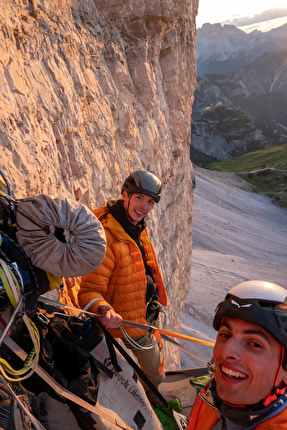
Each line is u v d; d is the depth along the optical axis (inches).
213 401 50.9
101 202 180.7
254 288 44.0
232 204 4146.2
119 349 83.2
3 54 109.2
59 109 139.6
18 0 124.6
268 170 5423.2
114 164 200.7
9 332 56.7
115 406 82.4
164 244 338.0
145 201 103.9
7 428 48.3
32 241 57.2
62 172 141.4
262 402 43.3
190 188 434.0
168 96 311.0
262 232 3469.5
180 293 427.8
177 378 135.2
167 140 311.3
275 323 41.0
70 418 70.4
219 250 2674.7
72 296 129.3
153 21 242.7
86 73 175.9
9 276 53.2
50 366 63.6
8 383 53.6
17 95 113.0
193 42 343.3
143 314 108.0
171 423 118.9
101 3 207.9
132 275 103.3
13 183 99.0
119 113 213.2
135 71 238.7
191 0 320.2
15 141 105.6
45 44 141.2
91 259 59.7
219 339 44.9
